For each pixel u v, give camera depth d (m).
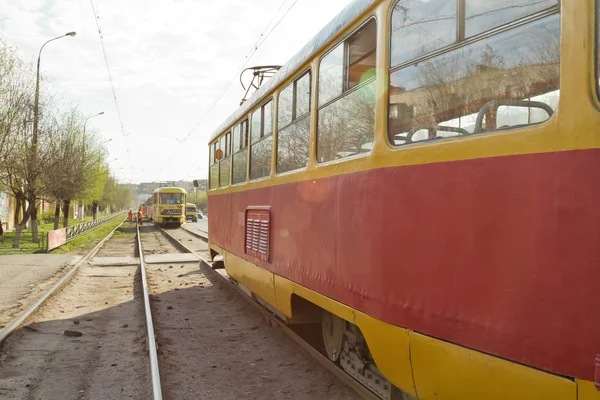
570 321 2.23
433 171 2.94
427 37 3.10
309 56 4.85
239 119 8.09
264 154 6.50
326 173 4.32
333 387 4.73
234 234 8.19
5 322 7.36
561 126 2.30
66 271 13.01
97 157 28.41
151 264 15.38
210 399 4.63
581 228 2.21
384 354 3.32
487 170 2.61
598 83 2.22
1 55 16.50
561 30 2.33
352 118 3.94
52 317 7.96
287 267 5.31
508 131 2.54
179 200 42.12
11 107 17.02
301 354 5.75
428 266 2.95
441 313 2.84
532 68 2.46
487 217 2.60
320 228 4.41
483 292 2.60
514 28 2.55
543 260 2.33
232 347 6.32
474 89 2.77
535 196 2.38
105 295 10.06
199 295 9.95
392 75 3.40
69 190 24.64
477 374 2.61
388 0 3.46
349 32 4.03
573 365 2.21
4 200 33.22
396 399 3.78
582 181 2.21
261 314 7.71
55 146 21.12
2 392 4.77
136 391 4.81
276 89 6.04
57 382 5.06
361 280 3.61
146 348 6.02
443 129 2.96
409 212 3.11
